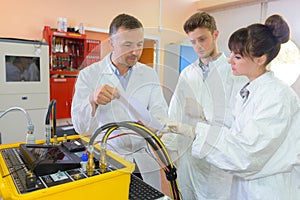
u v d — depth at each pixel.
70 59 3.24
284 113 0.91
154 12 4.56
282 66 3.59
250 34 0.95
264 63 1.00
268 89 0.96
